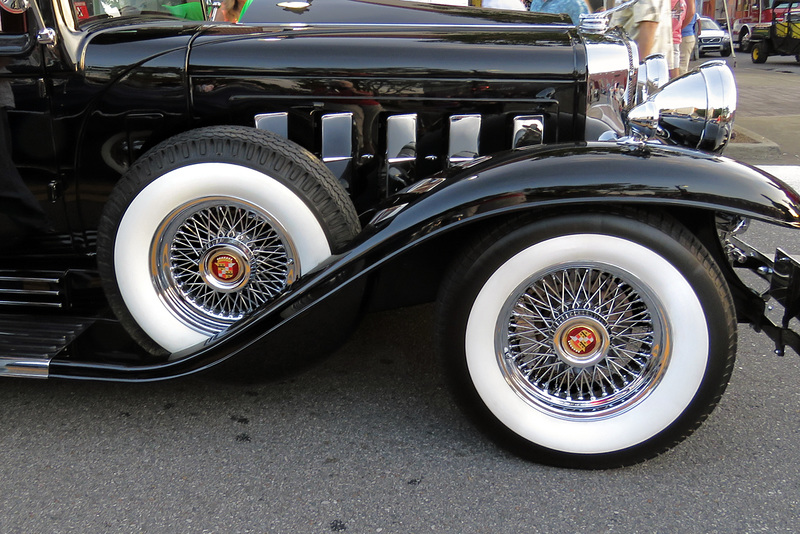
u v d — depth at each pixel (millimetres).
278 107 2291
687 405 1896
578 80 2248
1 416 2324
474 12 2709
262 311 1994
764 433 2209
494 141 2314
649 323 1912
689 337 1848
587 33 2414
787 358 2713
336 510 1866
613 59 2279
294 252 2078
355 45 2271
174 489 1959
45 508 1882
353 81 2262
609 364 1964
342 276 1936
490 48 2264
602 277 1898
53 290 2410
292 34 2332
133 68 2254
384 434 2213
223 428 2256
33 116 2270
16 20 2131
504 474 2010
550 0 3510
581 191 1769
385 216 1984
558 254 1833
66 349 2162
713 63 2387
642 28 3926
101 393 2473
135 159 2348
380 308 2145
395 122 2275
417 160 2336
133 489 1959
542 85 2254
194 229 2145
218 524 1817
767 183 1832
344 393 2465
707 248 2012
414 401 2414
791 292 2029
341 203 2084
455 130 2279
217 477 2010
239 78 2266
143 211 2055
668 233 1793
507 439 2010
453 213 1838
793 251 4027
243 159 2010
